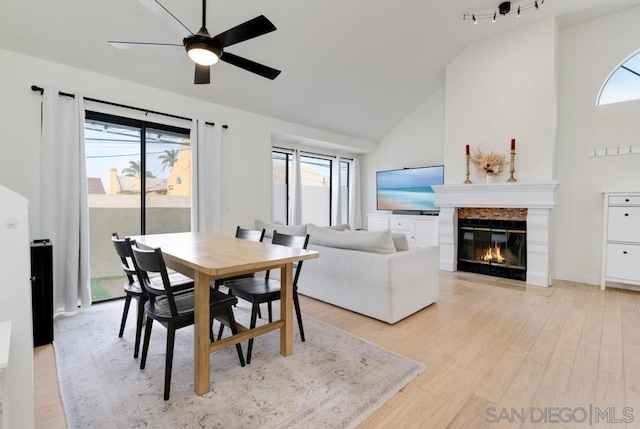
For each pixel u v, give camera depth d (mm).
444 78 5414
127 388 1812
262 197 4930
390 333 2584
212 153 4254
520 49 4199
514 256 4418
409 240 5969
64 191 2990
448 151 4906
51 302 2410
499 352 2260
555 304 3307
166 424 1517
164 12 1930
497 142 4422
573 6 3734
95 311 3084
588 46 4055
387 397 1733
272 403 1678
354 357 2180
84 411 1606
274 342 2430
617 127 3893
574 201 4219
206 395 1746
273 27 2033
